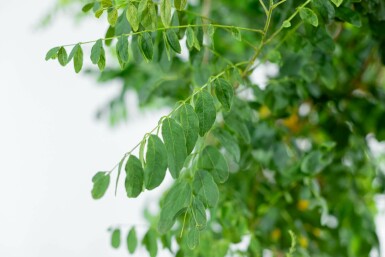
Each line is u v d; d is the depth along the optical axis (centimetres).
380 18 61
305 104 84
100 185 52
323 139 85
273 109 70
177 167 48
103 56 50
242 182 80
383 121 82
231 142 60
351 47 82
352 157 80
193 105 52
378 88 87
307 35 61
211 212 66
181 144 48
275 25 63
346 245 85
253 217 77
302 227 78
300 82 70
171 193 55
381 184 84
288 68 69
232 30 53
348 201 82
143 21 50
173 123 49
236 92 66
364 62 83
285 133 78
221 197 70
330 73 67
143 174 50
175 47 52
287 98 70
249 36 84
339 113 81
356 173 81
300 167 72
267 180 82
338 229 83
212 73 63
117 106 101
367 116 83
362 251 85
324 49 61
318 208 78
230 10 88
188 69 73
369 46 81
